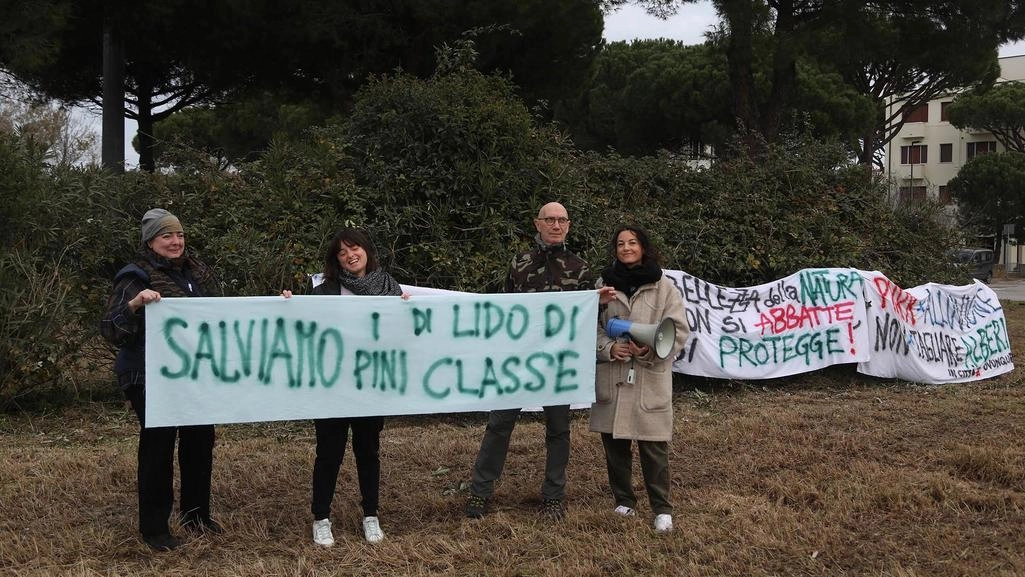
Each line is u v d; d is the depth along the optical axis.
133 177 8.27
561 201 8.72
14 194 6.96
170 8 14.27
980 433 6.79
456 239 8.33
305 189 8.17
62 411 7.23
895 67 34.25
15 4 11.18
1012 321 16.47
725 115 29.16
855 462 5.82
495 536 4.49
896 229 11.59
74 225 7.56
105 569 4.03
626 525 4.61
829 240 10.20
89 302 7.45
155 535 4.27
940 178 60.03
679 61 31.88
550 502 4.81
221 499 5.05
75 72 18.19
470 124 8.51
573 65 18.38
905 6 17.16
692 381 8.89
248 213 8.00
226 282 7.50
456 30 15.61
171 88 19.23
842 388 8.95
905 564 4.11
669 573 4.02
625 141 32.41
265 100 23.67
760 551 4.27
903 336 9.24
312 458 5.86
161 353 4.12
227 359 4.23
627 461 4.77
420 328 4.55
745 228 9.89
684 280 8.58
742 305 8.73
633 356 4.54
